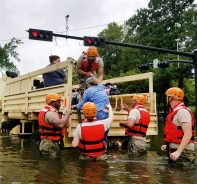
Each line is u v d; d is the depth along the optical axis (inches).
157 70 1213.1
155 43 1401.3
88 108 209.9
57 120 226.2
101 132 212.2
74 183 145.6
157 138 387.2
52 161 204.5
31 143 301.0
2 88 500.4
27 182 147.2
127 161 208.8
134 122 251.3
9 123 434.9
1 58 1537.9
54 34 485.1
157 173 170.7
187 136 189.8
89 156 210.4
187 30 1196.5
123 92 1304.1
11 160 206.8
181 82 1248.8
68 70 267.3
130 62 1467.8
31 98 344.2
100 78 265.9
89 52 261.4
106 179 155.0
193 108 1510.8
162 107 1579.7
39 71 324.2
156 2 1518.2
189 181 152.8
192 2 1423.5
